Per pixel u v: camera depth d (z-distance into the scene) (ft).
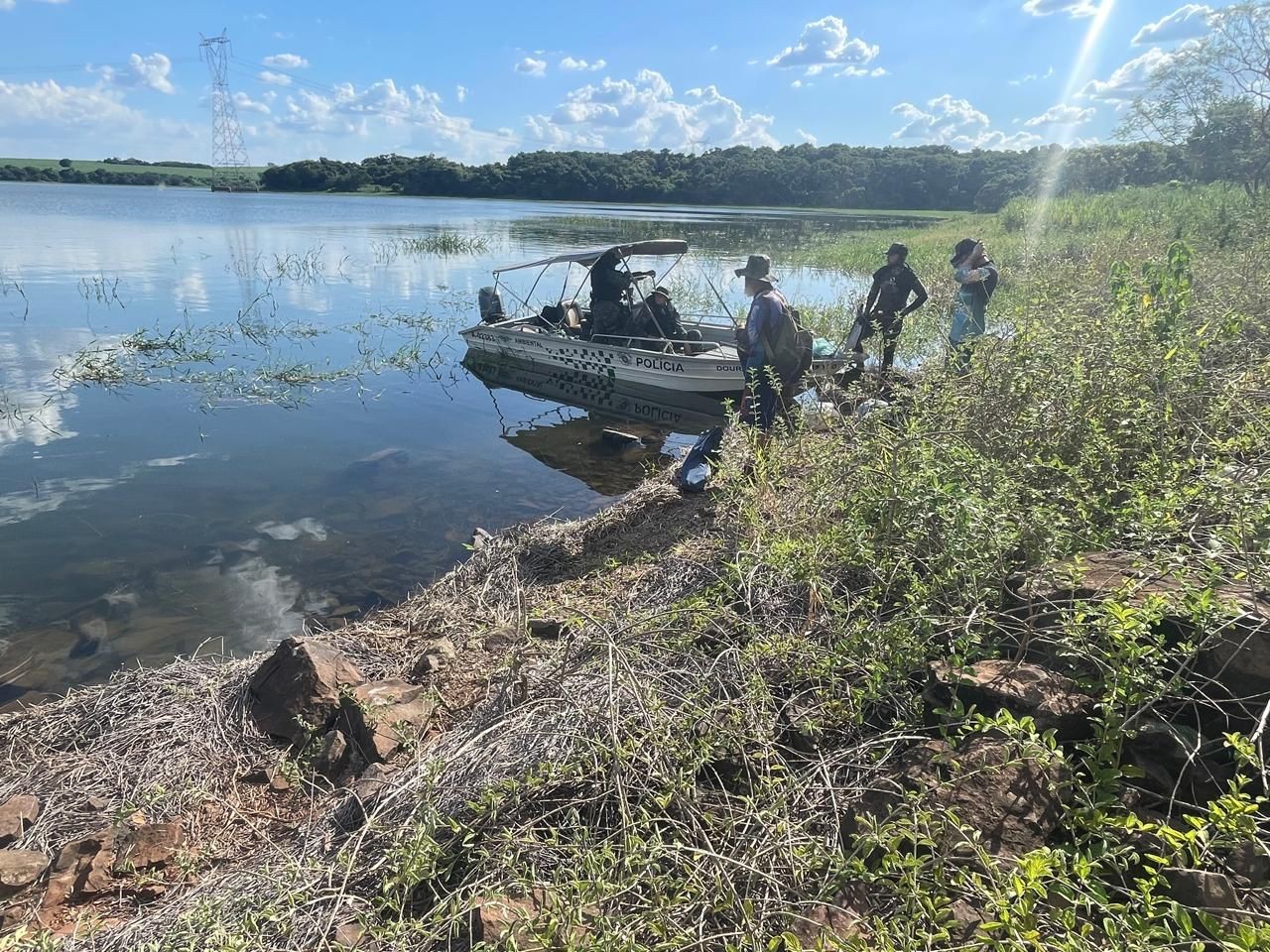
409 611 16.22
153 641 15.61
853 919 6.74
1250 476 9.80
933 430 13.56
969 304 22.95
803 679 10.09
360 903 8.04
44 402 30.78
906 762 8.23
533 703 10.36
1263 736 7.47
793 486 16.08
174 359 37.70
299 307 52.34
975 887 6.29
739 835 7.85
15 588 17.31
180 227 111.24
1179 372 13.00
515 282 65.00
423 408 32.45
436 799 8.93
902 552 11.00
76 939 8.34
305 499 22.71
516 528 19.61
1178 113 49.37
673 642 11.09
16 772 11.68
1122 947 5.74
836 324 37.96
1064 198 83.76
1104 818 6.67
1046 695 8.15
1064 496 10.79
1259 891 6.25
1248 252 26.32
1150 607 7.43
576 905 6.82
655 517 19.43
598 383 34.09
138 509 21.57
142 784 11.18
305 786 11.09
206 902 8.30
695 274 67.21
